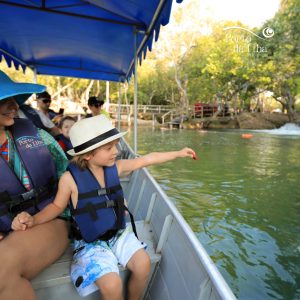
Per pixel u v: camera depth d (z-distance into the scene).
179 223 1.82
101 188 1.76
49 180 1.82
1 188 1.64
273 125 28.97
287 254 4.70
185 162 11.78
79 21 4.35
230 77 27.09
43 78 30.70
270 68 24.47
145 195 3.00
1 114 1.54
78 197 1.73
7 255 1.39
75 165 1.77
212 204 6.98
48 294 1.64
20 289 1.37
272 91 29.80
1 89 1.52
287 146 16.58
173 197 7.46
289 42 22.86
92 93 41.53
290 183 8.79
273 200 7.27
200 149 15.48
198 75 31.42
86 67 7.57
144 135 22.89
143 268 1.67
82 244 1.75
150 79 39.69
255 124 28.84
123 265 1.72
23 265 1.43
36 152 1.73
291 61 23.67
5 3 3.82
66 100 35.44
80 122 1.77
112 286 1.51
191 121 30.16
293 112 29.16
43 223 1.64
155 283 1.99
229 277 4.12
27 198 1.70
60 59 6.90
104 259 1.62
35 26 4.71
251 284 3.99
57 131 3.64
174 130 27.61
